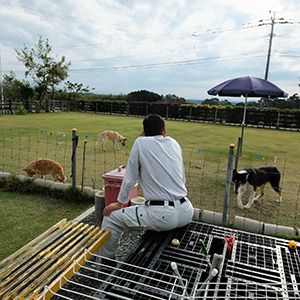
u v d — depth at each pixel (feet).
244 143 33.47
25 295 4.50
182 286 4.77
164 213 6.37
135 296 4.88
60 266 5.27
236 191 12.79
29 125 42.91
